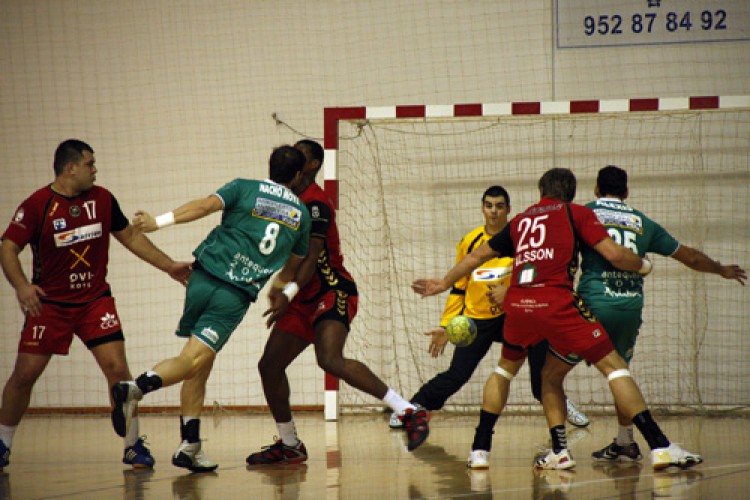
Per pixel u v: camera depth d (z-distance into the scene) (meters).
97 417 18.44
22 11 19.88
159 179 19.42
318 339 10.70
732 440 12.83
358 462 11.12
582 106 16.48
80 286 11.08
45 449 13.18
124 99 19.58
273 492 8.80
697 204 18.05
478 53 18.66
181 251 19.30
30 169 19.80
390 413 18.27
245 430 15.52
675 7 18.12
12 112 19.86
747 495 8.10
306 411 18.75
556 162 18.47
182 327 10.25
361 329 18.80
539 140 18.52
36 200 10.76
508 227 10.45
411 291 18.80
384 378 18.70
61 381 19.39
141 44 19.58
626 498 8.09
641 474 9.64
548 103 16.55
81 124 19.69
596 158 18.36
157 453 12.45
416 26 18.84
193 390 10.34
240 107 19.25
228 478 9.86
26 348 10.98
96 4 19.72
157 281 19.30
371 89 18.92
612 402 17.97
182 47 19.45
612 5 18.30
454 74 18.72
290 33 19.17
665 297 18.17
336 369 10.55
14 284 10.53
